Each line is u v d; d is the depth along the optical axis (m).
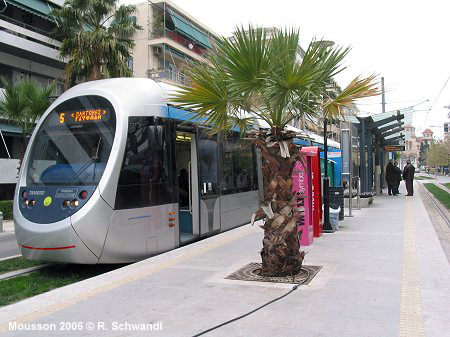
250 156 12.31
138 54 33.59
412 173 20.83
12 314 4.54
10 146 23.11
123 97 7.86
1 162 20.53
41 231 7.04
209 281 5.65
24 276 7.48
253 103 6.05
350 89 5.76
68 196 7.18
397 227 10.23
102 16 23.16
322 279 5.65
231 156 11.12
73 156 7.68
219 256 7.20
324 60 5.52
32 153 8.10
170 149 8.45
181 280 5.73
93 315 4.46
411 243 8.10
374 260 6.71
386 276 5.75
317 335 3.81
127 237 7.40
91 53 21.80
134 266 6.54
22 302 4.95
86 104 7.95
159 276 5.95
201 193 9.51
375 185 21.91
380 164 25.52
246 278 5.77
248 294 5.05
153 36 33.62
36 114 17.53
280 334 3.85
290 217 5.80
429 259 6.72
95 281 5.73
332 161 22.70
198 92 5.80
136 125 7.79
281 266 5.78
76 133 7.84
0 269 7.89
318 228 8.98
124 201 7.38
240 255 7.26
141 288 5.38
